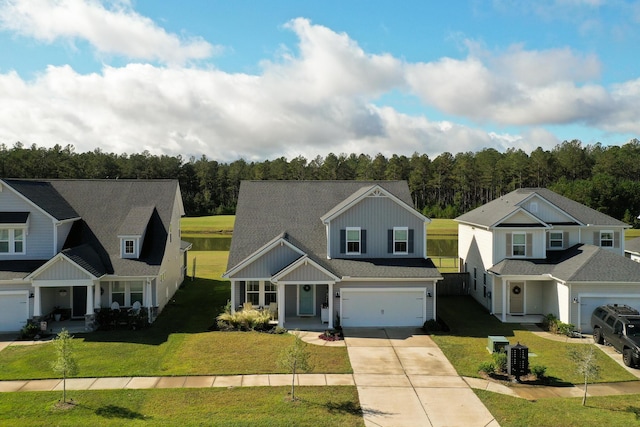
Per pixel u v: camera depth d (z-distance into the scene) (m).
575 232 30.64
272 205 30.77
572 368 19.53
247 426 13.88
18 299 24.16
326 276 24.84
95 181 31.14
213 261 50.38
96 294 24.78
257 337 23.11
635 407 15.73
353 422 14.34
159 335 23.41
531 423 14.45
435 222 93.50
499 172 112.75
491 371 18.53
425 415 14.94
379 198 27.25
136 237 26.48
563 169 114.31
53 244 25.59
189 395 16.12
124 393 16.22
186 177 130.75
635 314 21.77
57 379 17.53
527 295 28.31
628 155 118.19
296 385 17.22
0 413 14.57
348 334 24.06
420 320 25.75
